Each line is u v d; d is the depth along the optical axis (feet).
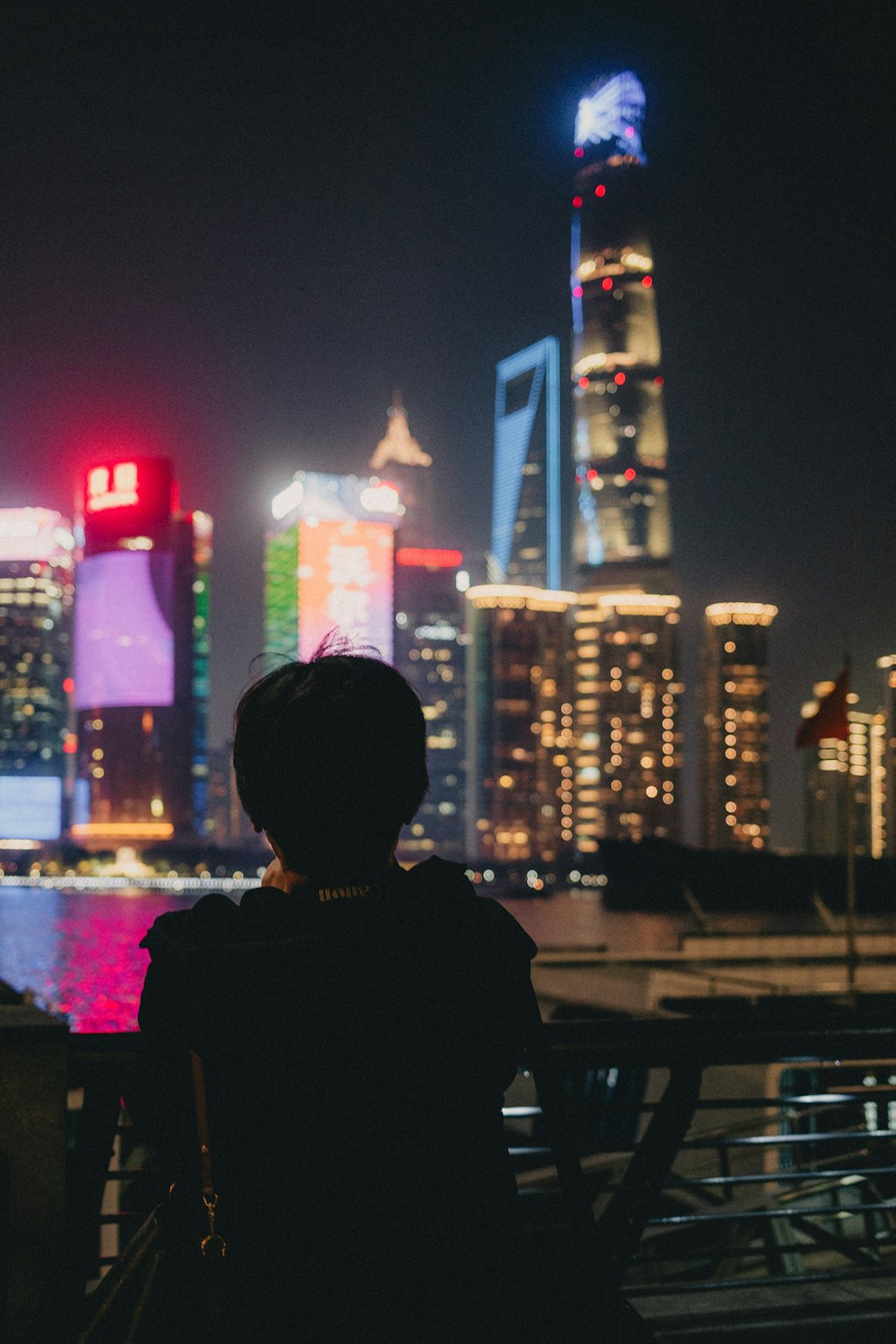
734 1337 11.39
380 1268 4.55
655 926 343.67
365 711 5.19
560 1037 9.79
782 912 261.65
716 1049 10.27
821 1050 10.71
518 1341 4.66
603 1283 4.90
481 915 5.24
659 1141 10.57
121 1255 5.20
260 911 5.04
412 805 5.37
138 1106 4.96
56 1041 7.48
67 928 438.81
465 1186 4.80
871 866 264.31
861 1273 12.12
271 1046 4.68
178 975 4.78
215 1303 4.57
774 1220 21.52
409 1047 4.81
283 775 5.12
